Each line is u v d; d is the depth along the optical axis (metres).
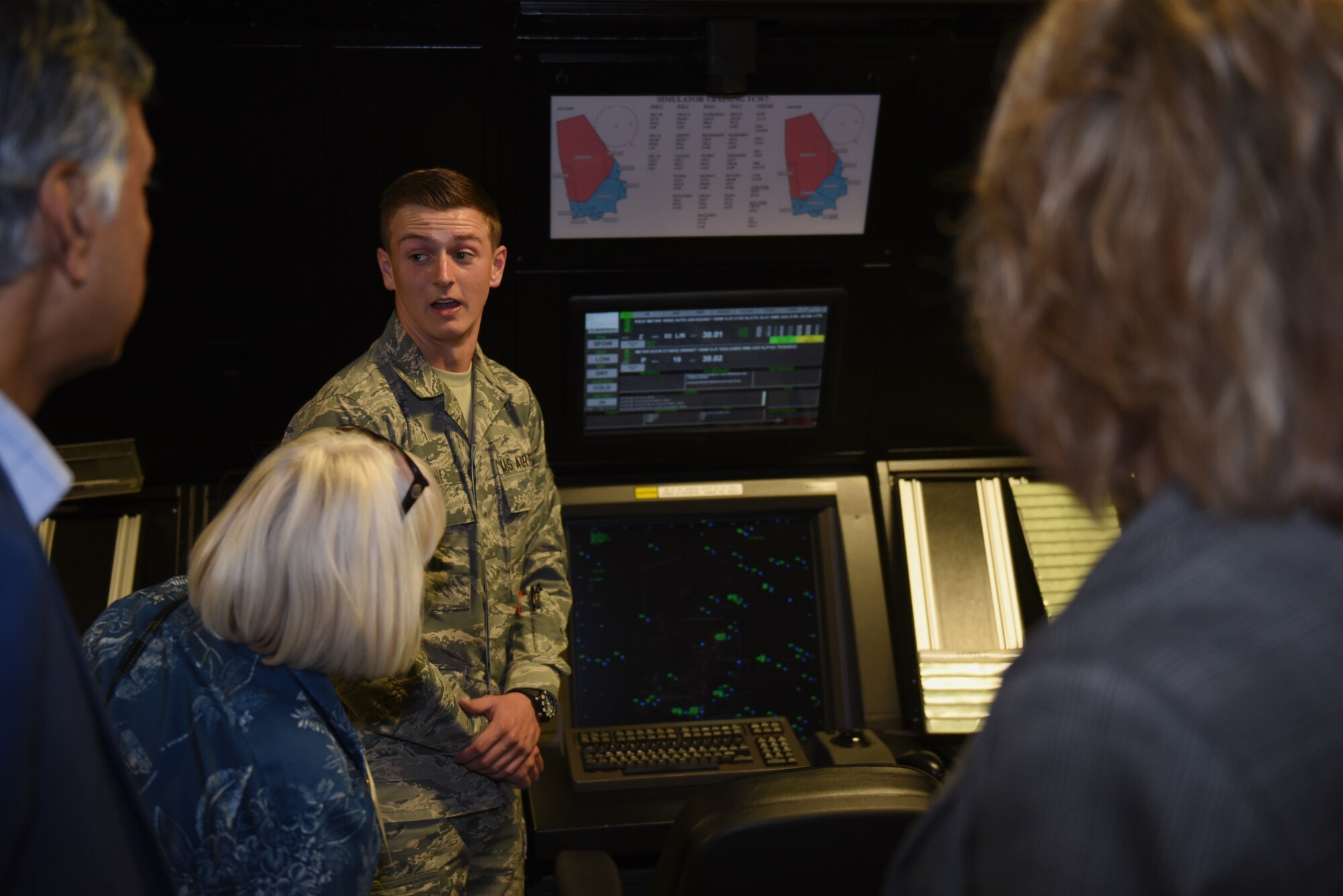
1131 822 0.49
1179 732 0.48
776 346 2.78
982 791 0.55
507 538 2.16
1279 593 0.51
